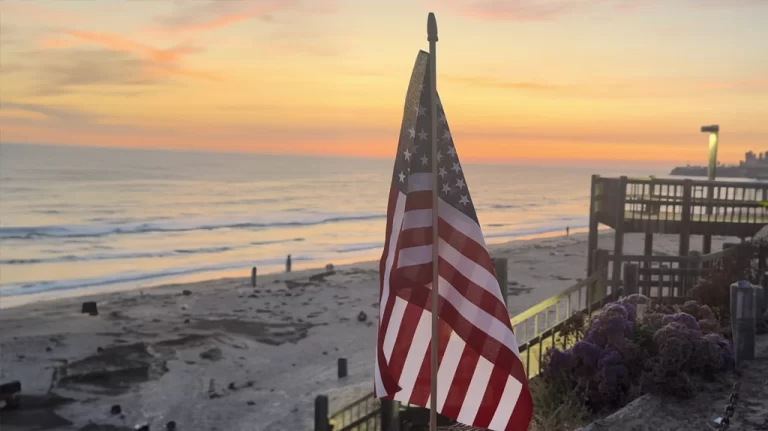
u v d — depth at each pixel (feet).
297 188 441.27
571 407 23.94
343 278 114.21
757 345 28.22
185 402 50.14
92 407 48.75
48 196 300.61
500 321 15.10
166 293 99.04
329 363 61.16
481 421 15.14
